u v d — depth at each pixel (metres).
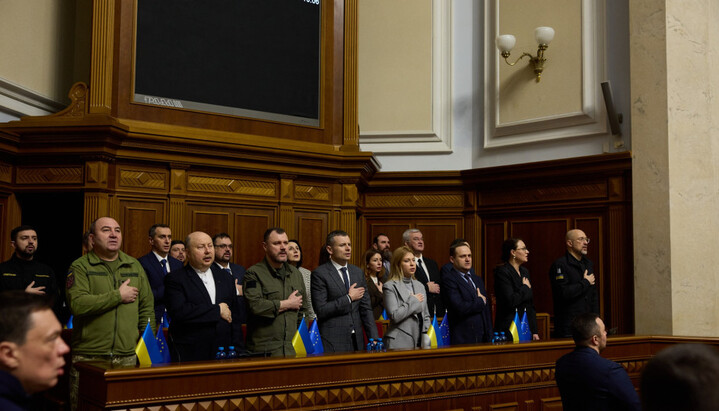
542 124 8.66
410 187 9.44
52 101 7.71
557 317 5.89
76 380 3.98
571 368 3.39
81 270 4.09
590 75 8.23
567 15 8.50
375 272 6.01
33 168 7.01
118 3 7.29
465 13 9.70
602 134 8.07
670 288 6.95
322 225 8.34
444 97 9.62
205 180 7.61
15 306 1.59
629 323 7.53
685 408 1.10
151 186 7.27
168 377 3.27
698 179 7.20
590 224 8.02
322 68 8.59
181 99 7.60
